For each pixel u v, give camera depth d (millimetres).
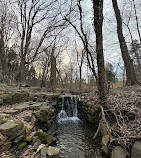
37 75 25016
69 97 8094
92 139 3818
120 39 7516
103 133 3398
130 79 7223
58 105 7551
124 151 2338
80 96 7793
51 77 10797
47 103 5992
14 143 2086
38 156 2221
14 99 4605
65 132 4676
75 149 3287
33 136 2723
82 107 6453
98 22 4297
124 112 3402
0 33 9711
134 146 2178
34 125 3234
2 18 9812
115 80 18109
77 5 5504
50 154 2551
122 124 3062
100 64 4406
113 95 5000
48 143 3148
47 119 4172
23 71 8195
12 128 2082
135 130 2535
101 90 4348
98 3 4270
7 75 8055
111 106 3816
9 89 5410
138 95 4184
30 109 4141
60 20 8438
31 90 8070
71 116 7688
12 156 1911
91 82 13617
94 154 2975
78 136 4246
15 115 3260
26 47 7930
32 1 7625
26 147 2307
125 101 3871
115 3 7629
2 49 9430
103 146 2920
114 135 2934
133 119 3004
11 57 13625
